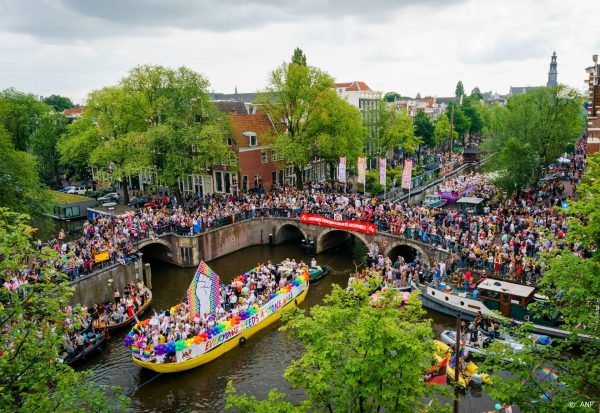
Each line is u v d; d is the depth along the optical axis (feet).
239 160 189.26
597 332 43.62
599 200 46.75
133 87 169.99
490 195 190.39
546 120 184.55
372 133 268.00
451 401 77.25
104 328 100.37
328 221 151.12
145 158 160.86
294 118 183.21
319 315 46.24
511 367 44.27
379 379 40.75
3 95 216.13
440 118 350.64
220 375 89.71
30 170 122.72
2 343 40.27
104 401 42.91
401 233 133.90
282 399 81.92
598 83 157.79
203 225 149.59
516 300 94.32
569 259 45.60
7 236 40.45
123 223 139.13
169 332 92.73
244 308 103.30
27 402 39.06
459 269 111.55
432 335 43.09
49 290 44.14
